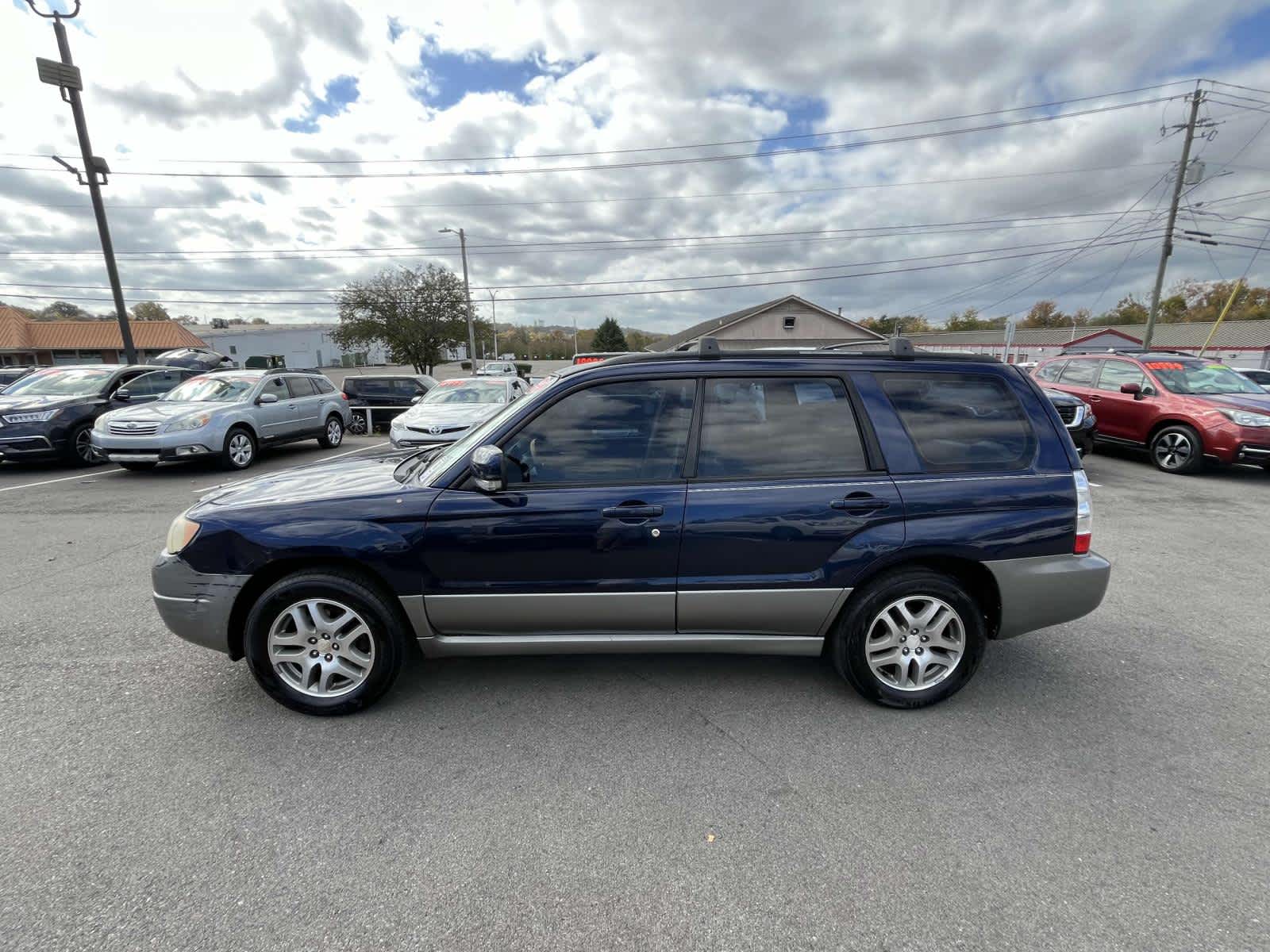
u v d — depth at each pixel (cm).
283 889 195
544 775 251
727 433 292
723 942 177
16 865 203
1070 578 294
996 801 235
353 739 274
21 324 4700
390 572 280
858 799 237
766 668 337
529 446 290
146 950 174
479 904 190
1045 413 305
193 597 285
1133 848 212
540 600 285
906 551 285
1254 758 263
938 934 180
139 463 920
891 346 310
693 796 238
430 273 4488
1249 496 780
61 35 1374
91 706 301
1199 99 2353
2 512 709
